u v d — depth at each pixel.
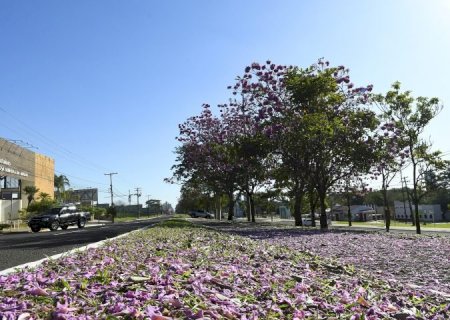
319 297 4.95
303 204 63.31
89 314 3.61
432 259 10.11
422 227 48.97
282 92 25.28
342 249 12.16
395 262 9.69
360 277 7.14
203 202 88.62
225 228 24.58
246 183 41.25
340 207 107.25
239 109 32.69
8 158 52.28
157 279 4.88
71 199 100.00
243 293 4.79
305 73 24.61
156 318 3.44
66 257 7.57
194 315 3.61
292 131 24.59
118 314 3.52
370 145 24.70
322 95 24.33
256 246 10.90
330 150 25.44
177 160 46.56
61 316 3.45
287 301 4.46
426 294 6.12
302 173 27.88
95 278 5.05
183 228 19.89
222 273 5.71
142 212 150.88
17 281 5.08
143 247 9.61
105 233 20.53
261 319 3.89
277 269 6.91
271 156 28.34
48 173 69.12
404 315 4.57
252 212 43.25
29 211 53.22
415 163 26.22
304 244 13.45
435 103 24.89
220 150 36.31
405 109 25.05
